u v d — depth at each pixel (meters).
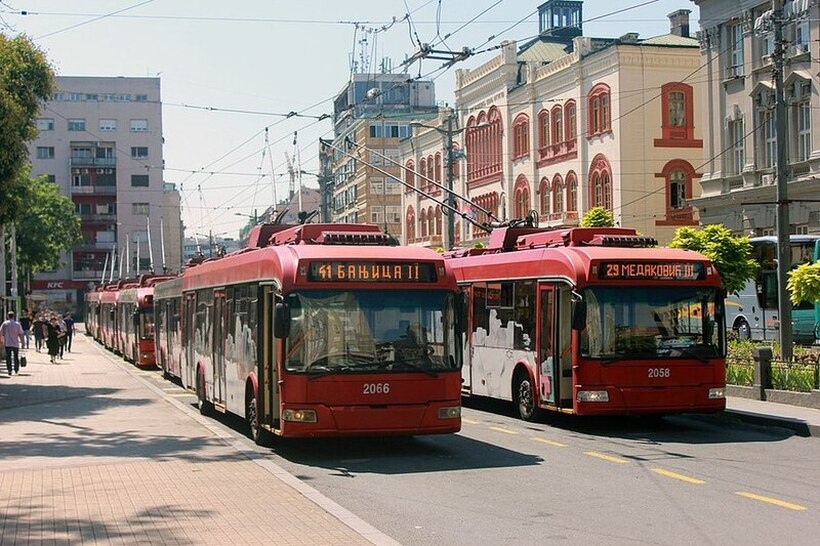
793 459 14.73
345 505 11.36
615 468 13.90
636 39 51.53
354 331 14.78
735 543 9.27
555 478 13.10
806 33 39.53
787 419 18.27
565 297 18.59
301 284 14.78
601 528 9.99
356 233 16.50
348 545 8.89
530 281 19.86
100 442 16.73
